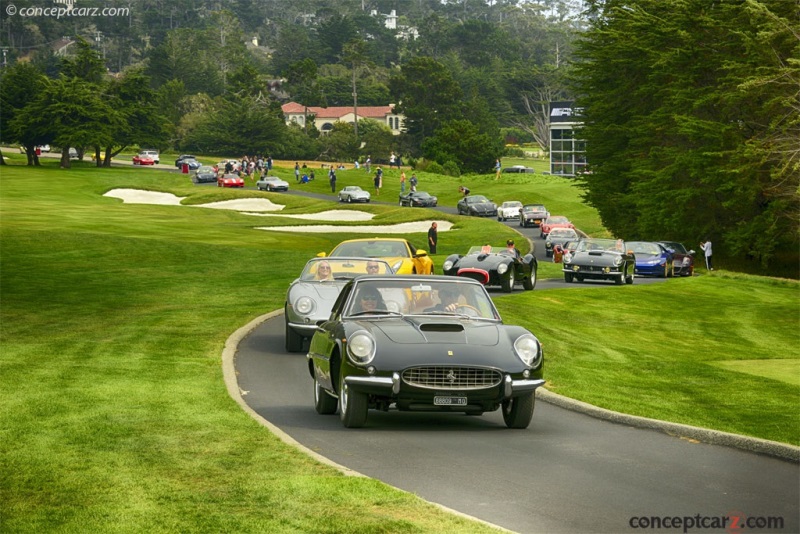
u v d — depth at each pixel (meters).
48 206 86.38
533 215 85.19
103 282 35.59
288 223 79.50
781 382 18.70
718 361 24.94
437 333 12.39
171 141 190.88
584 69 70.25
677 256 49.75
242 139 184.62
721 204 60.06
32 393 13.98
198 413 12.80
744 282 45.12
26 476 9.30
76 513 8.06
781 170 51.16
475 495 9.17
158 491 8.78
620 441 12.08
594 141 70.69
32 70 150.75
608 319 30.48
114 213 81.44
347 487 8.92
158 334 21.47
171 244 51.56
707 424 13.65
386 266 21.20
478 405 11.99
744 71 54.16
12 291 31.89
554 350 21.72
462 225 80.25
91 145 140.25
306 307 19.34
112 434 11.34
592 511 8.65
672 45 61.47
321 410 13.62
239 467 9.76
